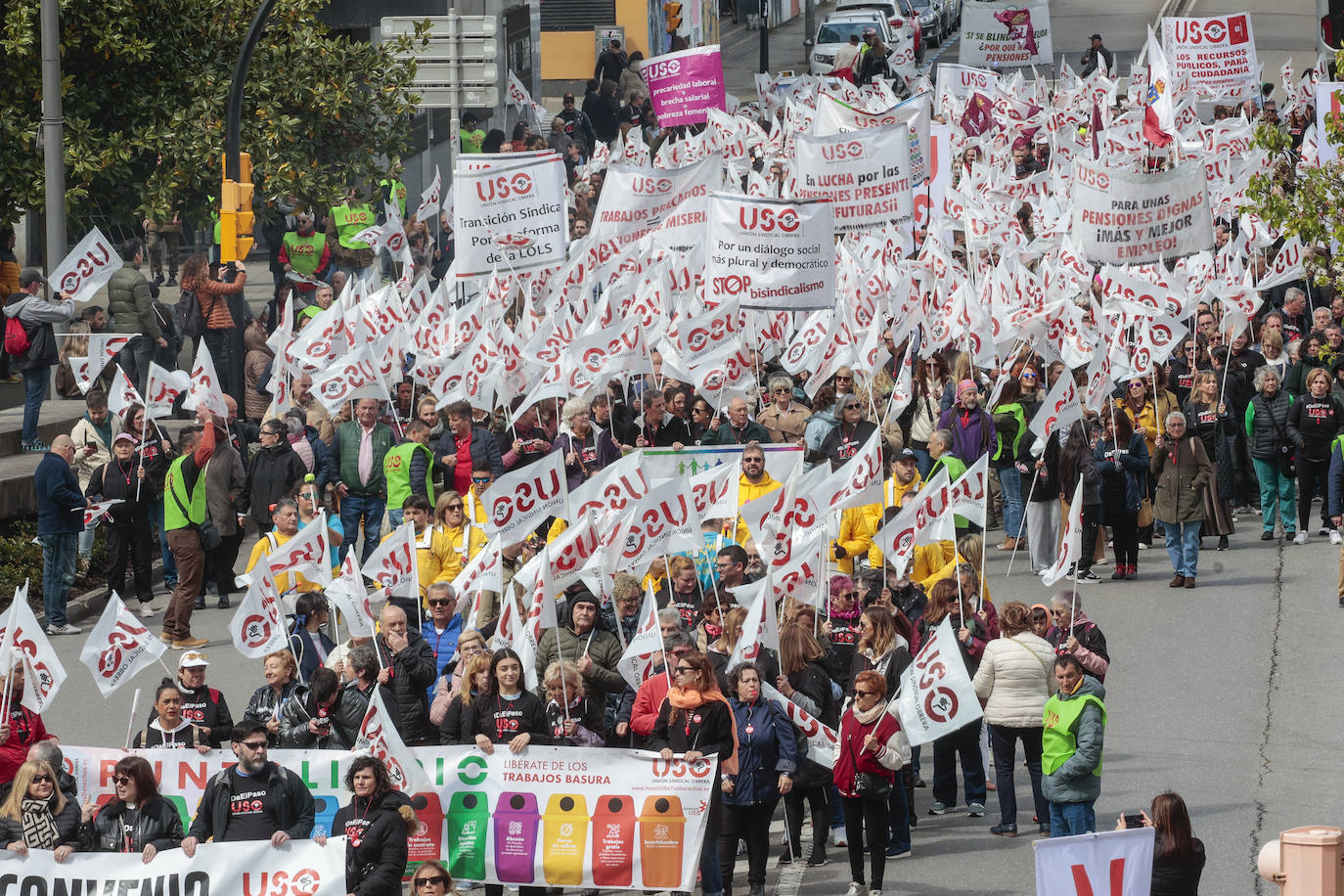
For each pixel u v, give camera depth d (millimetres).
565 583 49469
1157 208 81938
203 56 99750
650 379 79625
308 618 51781
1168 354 74812
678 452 61781
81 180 96250
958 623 50188
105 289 116375
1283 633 64312
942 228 100125
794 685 47094
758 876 44344
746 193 103812
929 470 74188
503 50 154875
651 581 50062
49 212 87938
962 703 43062
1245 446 81312
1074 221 83500
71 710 59375
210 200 102438
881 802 43688
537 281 88188
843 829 48938
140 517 70938
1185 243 82250
